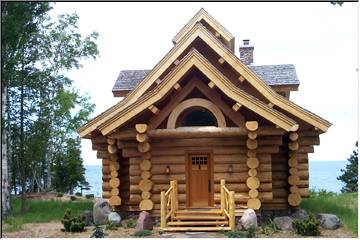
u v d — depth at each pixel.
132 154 17.44
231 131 16.47
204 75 16.75
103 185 19.64
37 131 25.69
